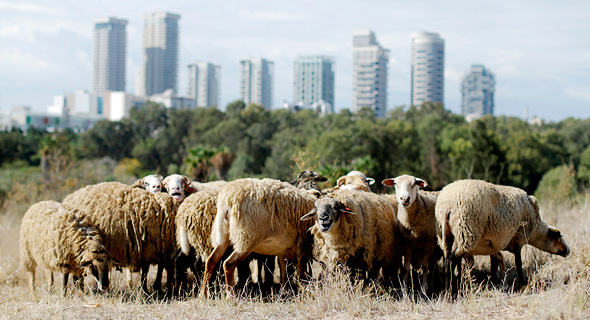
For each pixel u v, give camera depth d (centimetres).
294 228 776
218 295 750
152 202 805
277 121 8150
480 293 715
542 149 4734
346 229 742
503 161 4059
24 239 799
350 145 5091
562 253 849
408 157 5488
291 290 774
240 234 736
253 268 959
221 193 756
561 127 7856
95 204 805
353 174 1000
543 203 1592
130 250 795
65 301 730
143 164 7094
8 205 1945
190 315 653
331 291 687
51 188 2230
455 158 4534
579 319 564
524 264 896
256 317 640
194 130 7494
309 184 1004
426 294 768
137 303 718
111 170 5591
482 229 736
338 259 757
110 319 639
